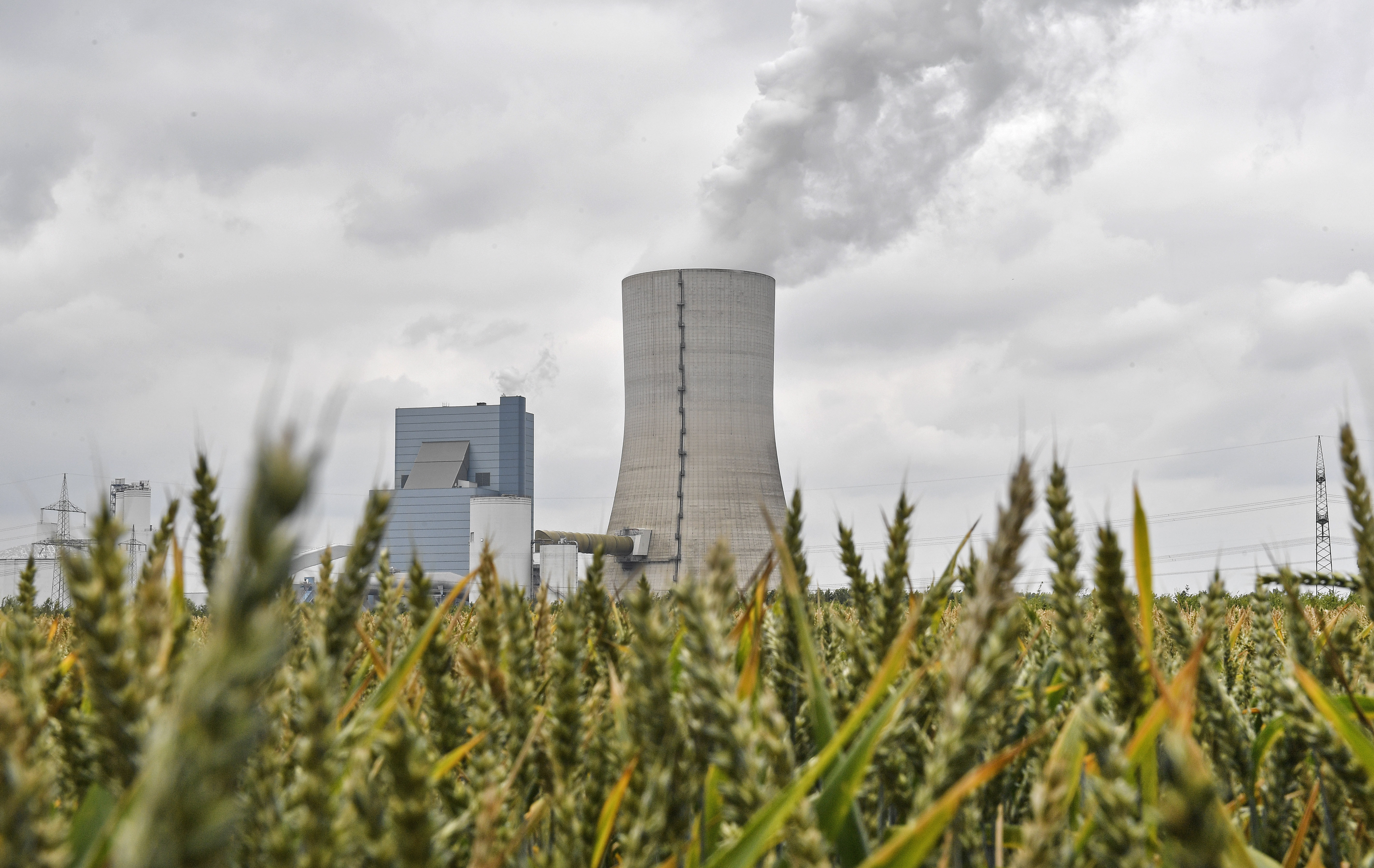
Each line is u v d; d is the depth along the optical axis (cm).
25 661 75
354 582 93
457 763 105
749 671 93
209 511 90
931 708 87
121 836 27
